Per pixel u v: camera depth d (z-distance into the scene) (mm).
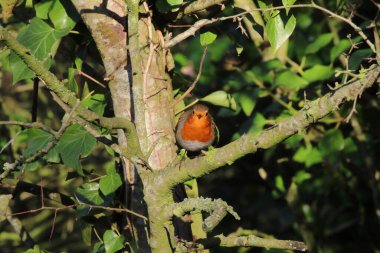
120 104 8172
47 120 14500
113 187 8680
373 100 13281
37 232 16891
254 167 16219
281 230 17750
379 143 14109
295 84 11922
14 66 8422
